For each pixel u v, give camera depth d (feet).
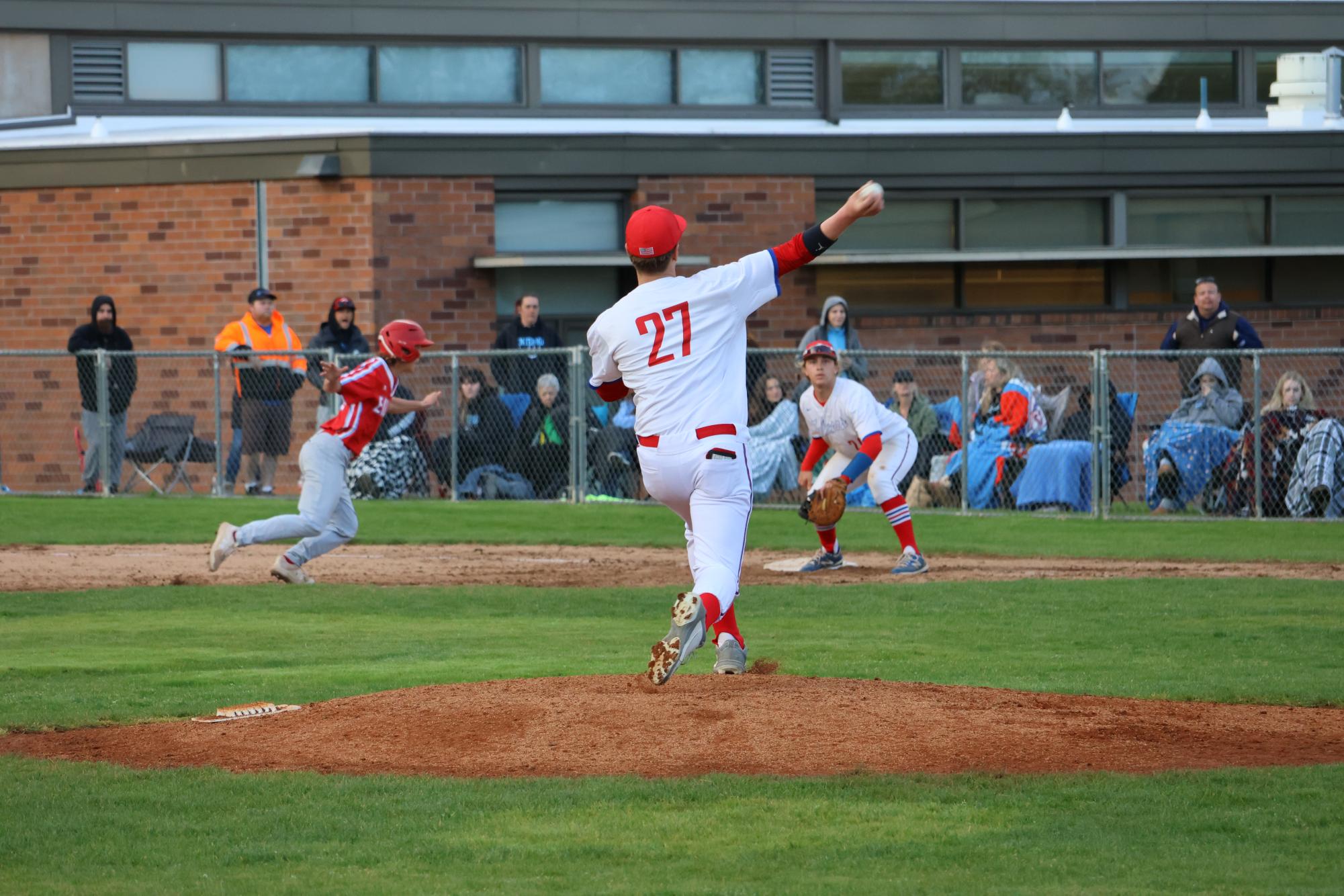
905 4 199.11
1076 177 188.44
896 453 109.70
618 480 152.15
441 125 188.14
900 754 54.39
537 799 49.52
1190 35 204.95
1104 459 140.15
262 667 75.77
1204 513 139.23
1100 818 47.47
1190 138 189.78
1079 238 191.31
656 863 43.45
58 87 185.16
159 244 175.22
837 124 196.54
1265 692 66.13
